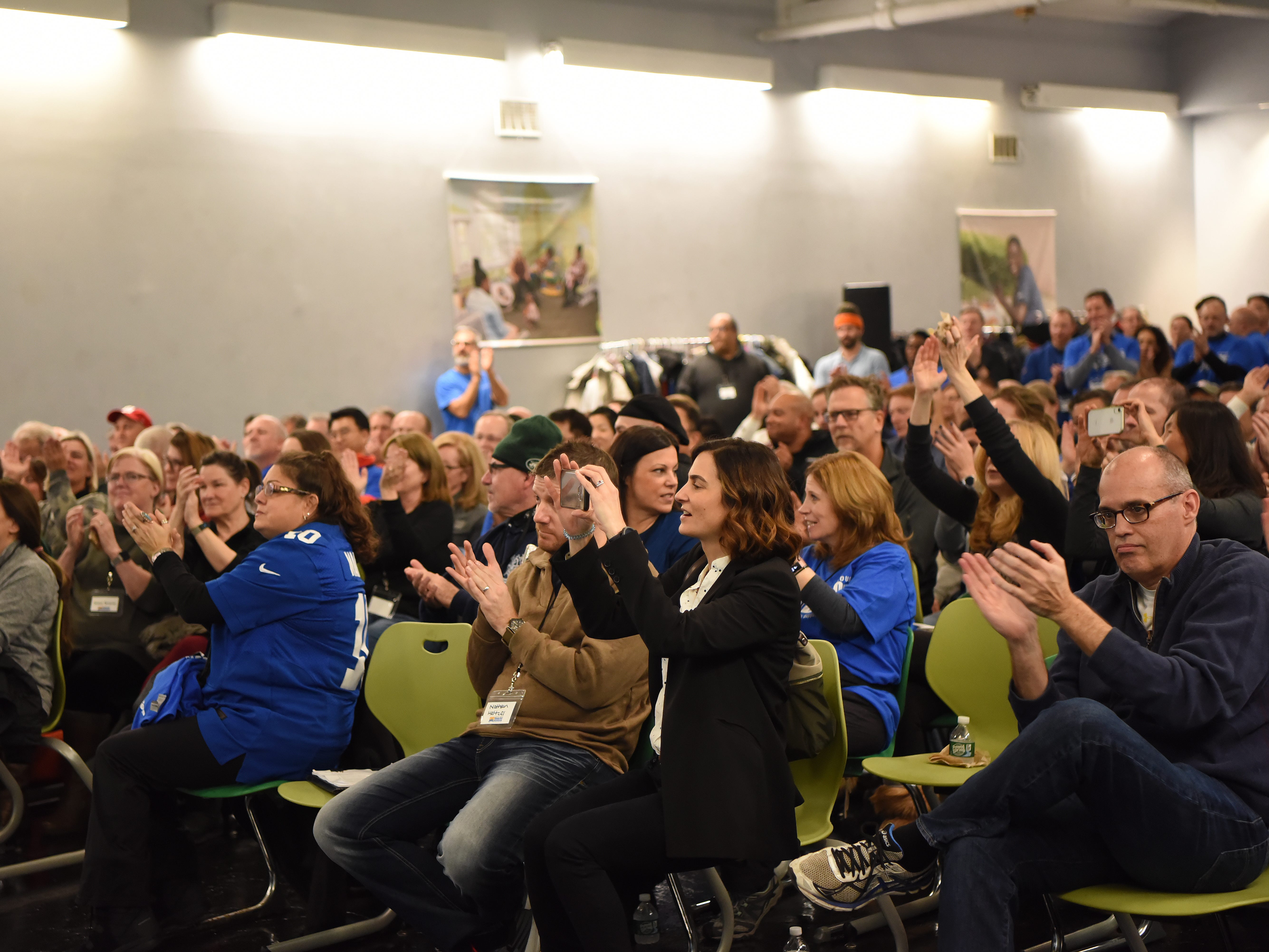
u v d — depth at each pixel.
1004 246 12.47
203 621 3.12
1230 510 2.92
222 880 3.54
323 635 3.18
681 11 10.34
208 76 8.26
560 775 2.58
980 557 2.28
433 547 4.41
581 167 9.94
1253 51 13.12
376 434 6.97
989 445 3.33
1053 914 2.50
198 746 3.04
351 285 8.88
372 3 8.82
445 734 3.09
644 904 3.12
